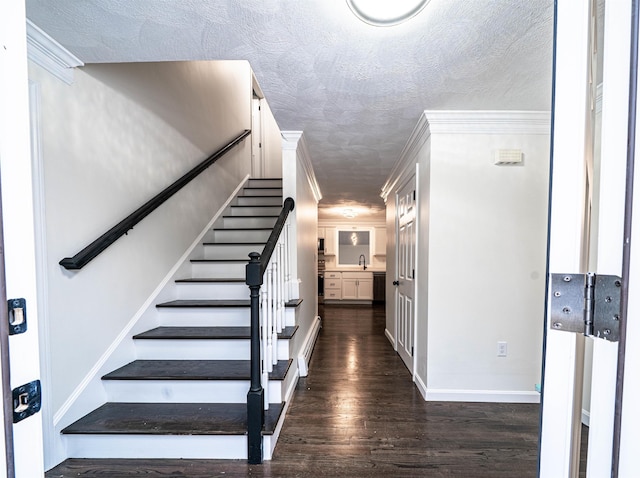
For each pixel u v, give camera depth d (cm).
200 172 302
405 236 320
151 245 238
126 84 212
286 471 156
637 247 44
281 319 232
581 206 55
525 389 228
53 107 156
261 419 164
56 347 158
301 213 303
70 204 166
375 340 406
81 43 146
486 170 226
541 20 126
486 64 158
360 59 154
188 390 192
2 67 47
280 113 217
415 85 179
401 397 237
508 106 207
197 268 298
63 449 162
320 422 201
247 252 327
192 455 166
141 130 229
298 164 281
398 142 274
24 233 50
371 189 450
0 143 47
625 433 45
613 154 48
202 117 337
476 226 227
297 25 131
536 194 225
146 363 210
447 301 229
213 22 130
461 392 229
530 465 162
